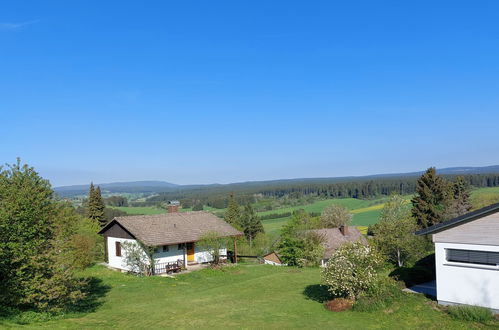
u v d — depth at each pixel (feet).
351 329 53.11
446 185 200.95
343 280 65.10
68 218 63.05
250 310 65.98
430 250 118.73
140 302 75.36
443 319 53.72
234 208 305.94
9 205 54.54
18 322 51.72
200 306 69.97
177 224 123.65
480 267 55.98
